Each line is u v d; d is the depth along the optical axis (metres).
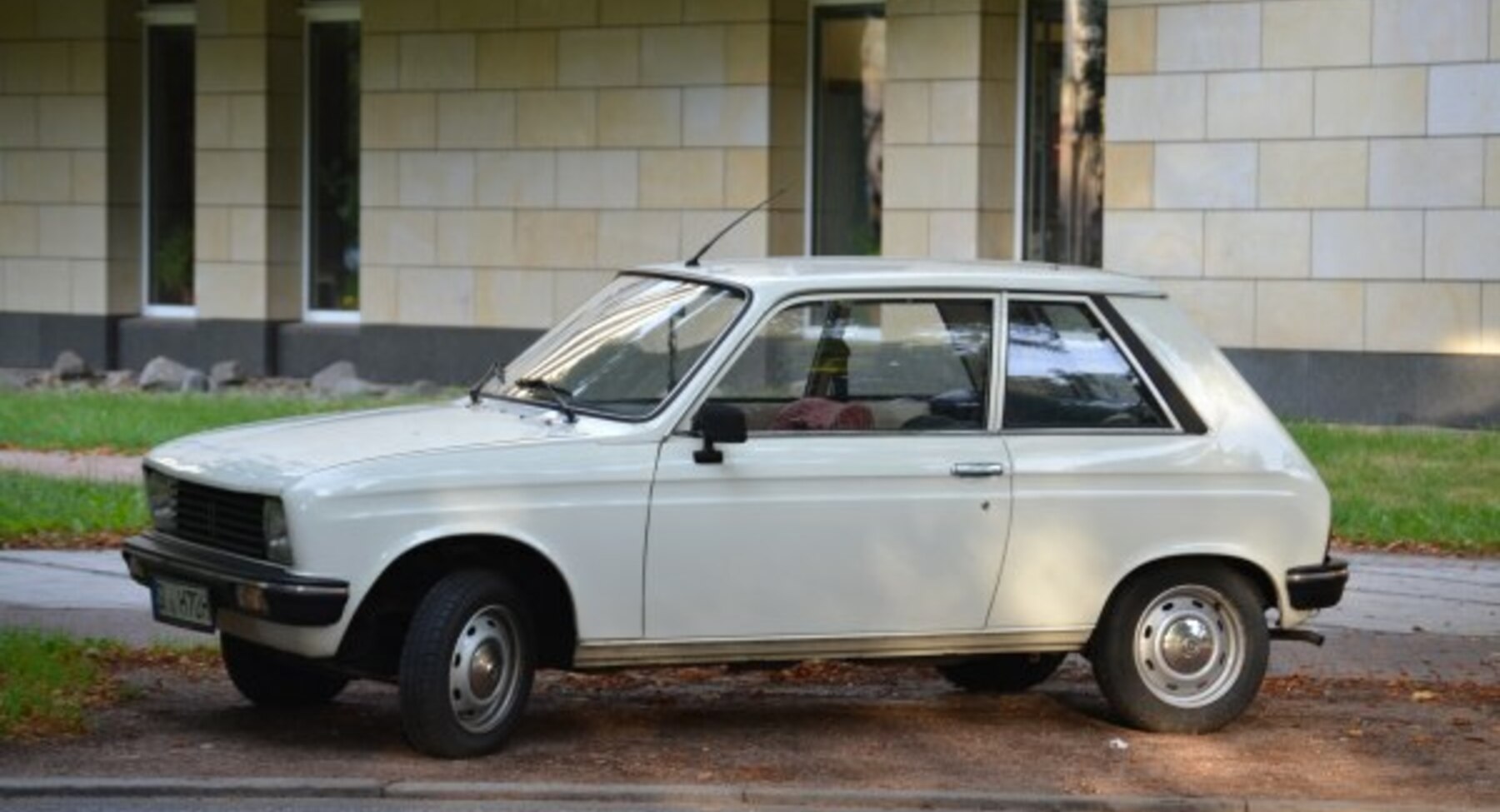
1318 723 14.24
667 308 13.32
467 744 12.59
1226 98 28.92
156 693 14.66
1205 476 13.48
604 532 12.52
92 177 37.16
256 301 36.12
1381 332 28.23
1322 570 13.77
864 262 13.80
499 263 34.19
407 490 12.21
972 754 13.21
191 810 11.70
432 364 34.78
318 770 12.40
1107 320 13.56
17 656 14.53
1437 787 12.56
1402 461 25.48
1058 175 30.97
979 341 13.33
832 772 12.67
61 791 11.93
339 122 36.28
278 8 35.88
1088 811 11.98
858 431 12.98
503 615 12.62
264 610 12.13
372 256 35.12
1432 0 27.70
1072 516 13.25
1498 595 18.97
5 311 37.97
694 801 12.00
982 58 30.53
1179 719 13.63
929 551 13.02
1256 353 28.95
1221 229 29.06
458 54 34.28
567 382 13.30
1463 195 27.73
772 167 32.19
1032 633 13.29
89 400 31.97
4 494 22.62
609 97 33.16
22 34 37.56
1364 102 28.16
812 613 12.88
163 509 13.22
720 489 12.70
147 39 37.59
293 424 13.55
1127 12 29.47
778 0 32.06
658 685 15.38
